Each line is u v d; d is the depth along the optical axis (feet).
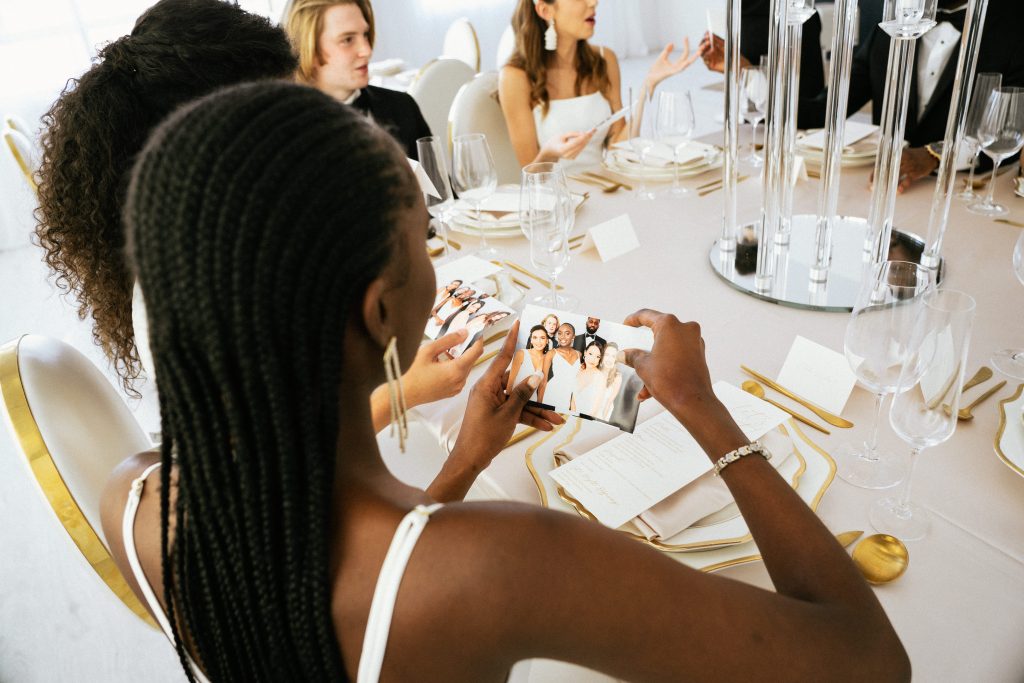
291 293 1.27
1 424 7.61
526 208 3.65
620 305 3.96
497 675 1.52
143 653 5.03
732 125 3.96
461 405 3.21
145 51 2.75
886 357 2.46
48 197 2.88
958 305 2.41
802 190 5.22
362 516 1.45
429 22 19.13
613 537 1.44
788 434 2.77
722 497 2.45
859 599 1.60
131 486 1.78
